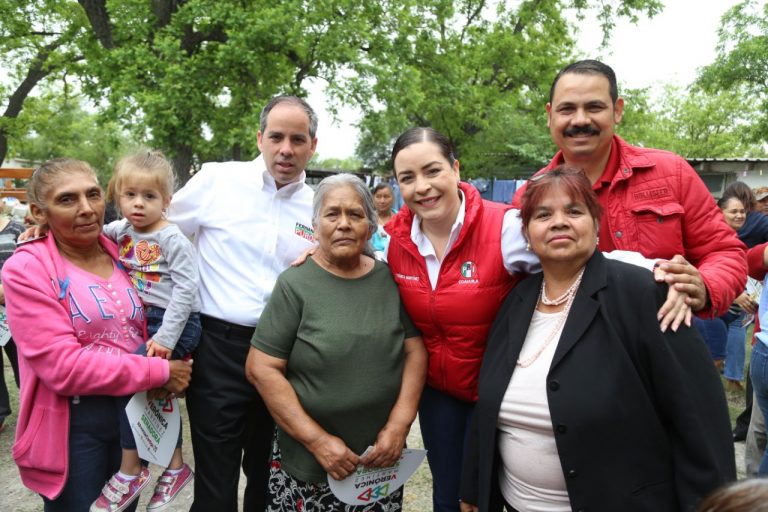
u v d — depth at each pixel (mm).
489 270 2107
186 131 10305
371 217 2180
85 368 1880
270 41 10203
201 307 2471
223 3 9977
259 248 2506
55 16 14328
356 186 2143
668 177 2086
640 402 1627
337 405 2033
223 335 2422
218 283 2475
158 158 2293
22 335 1885
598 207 1803
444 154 2115
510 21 17344
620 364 1637
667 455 1657
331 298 2123
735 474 1596
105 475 2107
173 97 9812
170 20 11156
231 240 2486
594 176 2217
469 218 2092
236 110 10781
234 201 2516
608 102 2100
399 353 2156
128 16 10766
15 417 4418
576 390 1662
